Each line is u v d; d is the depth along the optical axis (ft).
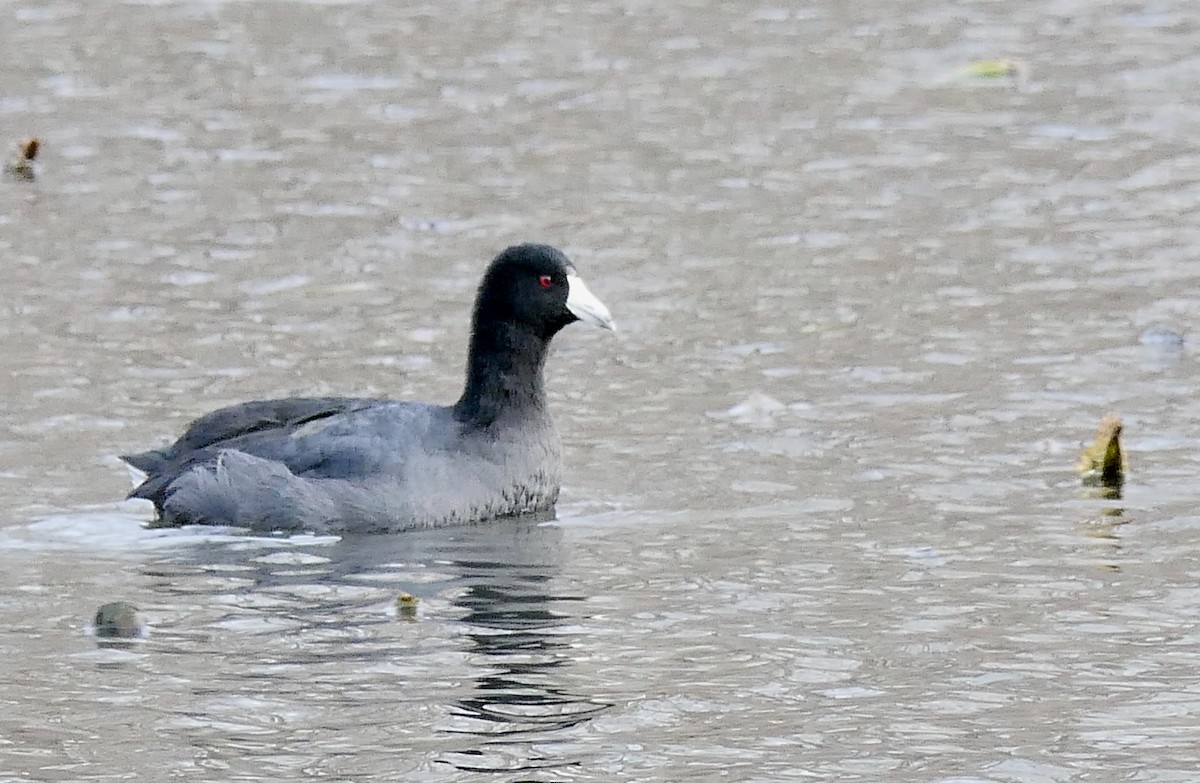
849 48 102.58
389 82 96.27
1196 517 45.98
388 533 46.55
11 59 99.66
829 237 74.02
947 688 36.22
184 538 45.93
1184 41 102.73
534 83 96.02
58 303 66.08
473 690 36.19
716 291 67.92
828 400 56.44
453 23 108.37
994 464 50.47
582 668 37.32
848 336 62.69
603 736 34.12
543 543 45.57
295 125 89.04
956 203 77.97
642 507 48.11
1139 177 80.59
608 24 108.17
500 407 48.44
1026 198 78.33
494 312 48.42
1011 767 32.78
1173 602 40.55
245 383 58.23
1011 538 44.88
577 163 83.71
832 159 84.23
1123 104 91.35
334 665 37.55
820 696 35.91
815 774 32.58
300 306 66.13
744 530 46.01
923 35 105.09
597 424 54.95
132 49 102.12
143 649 38.42
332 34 105.60
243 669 37.32
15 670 37.32
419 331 63.41
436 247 72.84
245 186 80.33
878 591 41.55
